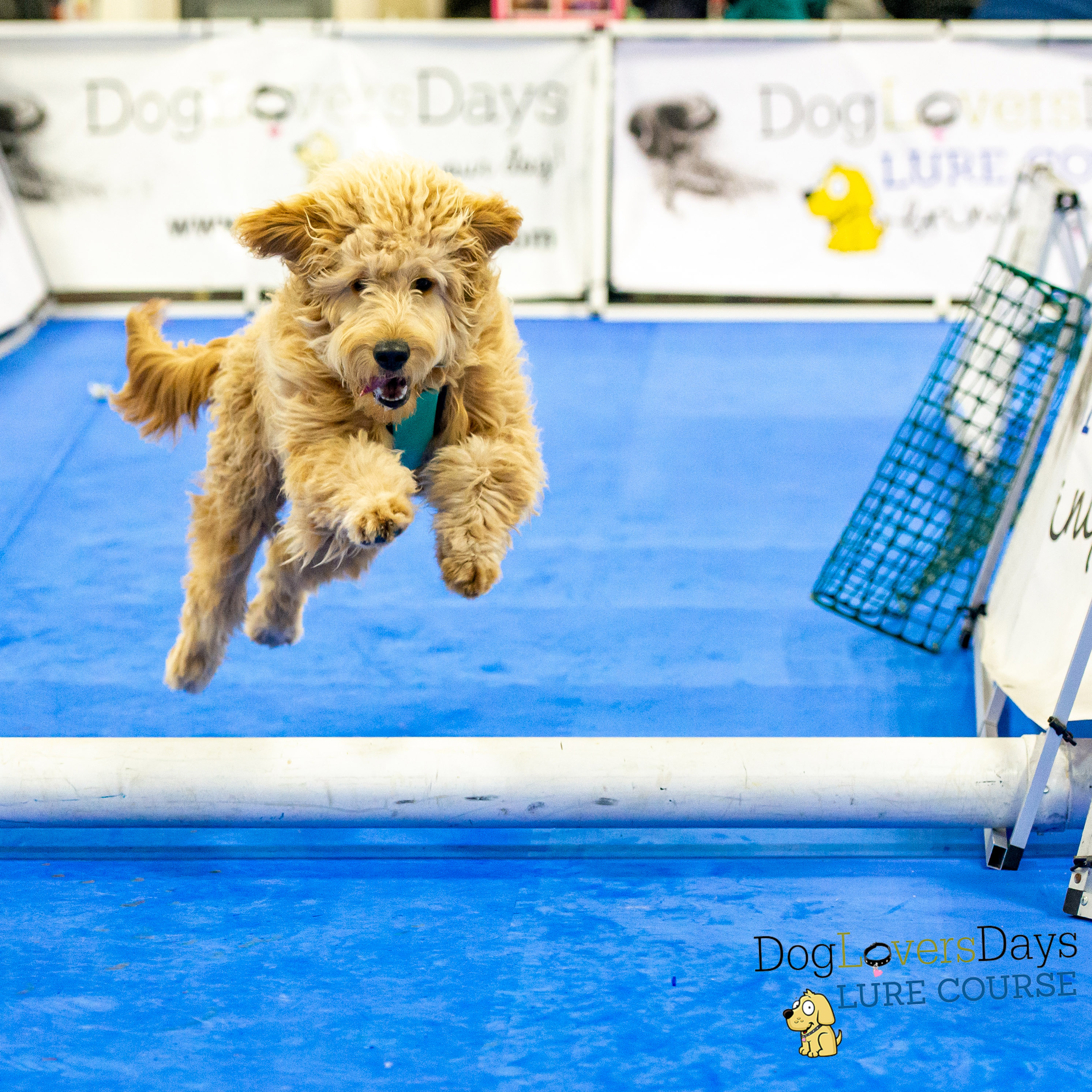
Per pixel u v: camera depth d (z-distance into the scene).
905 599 5.21
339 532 3.09
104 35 8.77
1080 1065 2.83
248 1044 2.89
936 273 8.97
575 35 8.79
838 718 4.54
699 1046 2.88
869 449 6.90
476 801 3.59
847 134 8.89
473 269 3.14
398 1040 2.91
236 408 3.72
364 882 3.66
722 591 5.46
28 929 3.40
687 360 8.28
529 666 4.87
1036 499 4.21
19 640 5.08
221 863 3.80
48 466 6.72
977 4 10.95
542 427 7.19
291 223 3.01
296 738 3.74
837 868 3.75
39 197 8.94
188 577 3.98
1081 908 3.44
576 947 3.29
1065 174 8.83
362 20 10.50
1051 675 3.77
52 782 3.58
